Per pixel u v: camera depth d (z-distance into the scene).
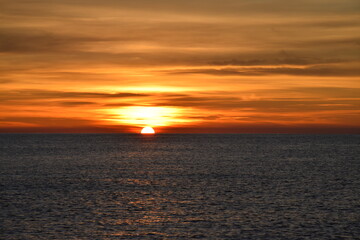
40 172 87.62
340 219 45.19
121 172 88.25
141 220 44.69
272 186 67.81
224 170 92.50
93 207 50.94
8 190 62.91
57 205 51.94
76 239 38.12
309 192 62.03
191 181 73.81
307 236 39.31
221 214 47.47
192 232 40.44
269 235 39.56
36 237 38.53
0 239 37.91
